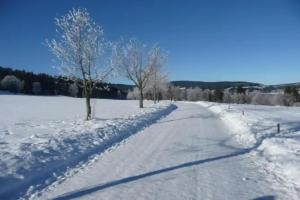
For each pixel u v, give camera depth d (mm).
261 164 10891
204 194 7918
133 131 19844
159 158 11859
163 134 18359
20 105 50344
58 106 48938
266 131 18344
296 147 12766
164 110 40062
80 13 24641
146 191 8141
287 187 8414
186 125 23312
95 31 25156
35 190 8273
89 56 25062
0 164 9648
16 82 115250
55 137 15211
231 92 133375
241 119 25516
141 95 44531
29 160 10461
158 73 57250
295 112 40719
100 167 10578
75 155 12047
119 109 41781
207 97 133750
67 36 24641
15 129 20047
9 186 8266
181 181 9000
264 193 7973
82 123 23031
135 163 11094
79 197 7715
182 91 137625
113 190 8219
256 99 115438
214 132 19234
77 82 26531
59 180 9125
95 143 14578
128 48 42719
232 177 9391
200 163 11086
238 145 14664
